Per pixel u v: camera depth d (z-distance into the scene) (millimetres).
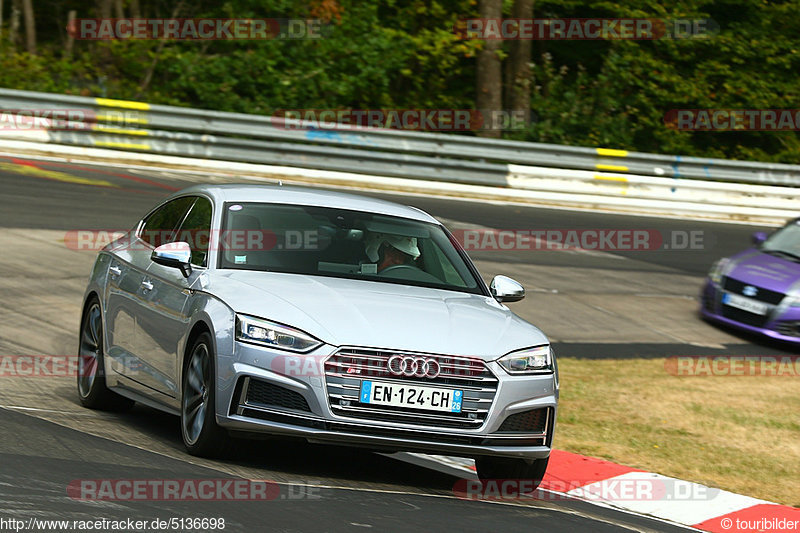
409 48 99188
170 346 21094
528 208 69938
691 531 20250
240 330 18969
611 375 35938
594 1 110250
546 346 20672
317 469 20359
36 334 32938
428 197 69375
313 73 91438
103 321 24750
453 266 23531
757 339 45469
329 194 24688
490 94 92375
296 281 20812
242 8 94250
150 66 90688
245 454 20719
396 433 18797
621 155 78000
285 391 18656
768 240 49812
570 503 21281
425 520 16953
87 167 64125
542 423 20219
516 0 96000
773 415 32062
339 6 95188
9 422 20594
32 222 48000
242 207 22766
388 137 73562
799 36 116500
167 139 70000
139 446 20203
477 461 21688
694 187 77125
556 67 116438
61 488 15891
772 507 22438
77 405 25156
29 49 92500
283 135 72438
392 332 19109
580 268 54844
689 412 31578
